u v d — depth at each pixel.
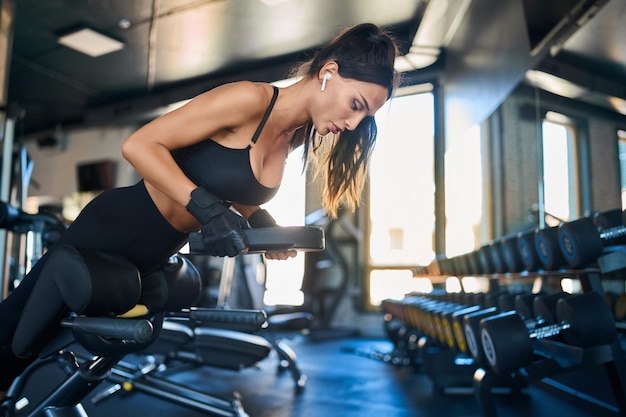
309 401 2.63
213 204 0.96
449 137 4.75
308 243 0.95
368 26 1.09
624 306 2.45
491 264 2.83
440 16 4.17
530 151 3.38
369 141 1.26
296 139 1.25
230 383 3.10
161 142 1.00
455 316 2.36
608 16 2.57
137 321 0.96
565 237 1.96
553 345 1.99
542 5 2.96
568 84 2.90
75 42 5.10
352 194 1.32
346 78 1.06
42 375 3.23
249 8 4.41
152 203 1.10
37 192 7.51
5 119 3.30
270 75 5.46
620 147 2.50
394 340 4.26
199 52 5.29
